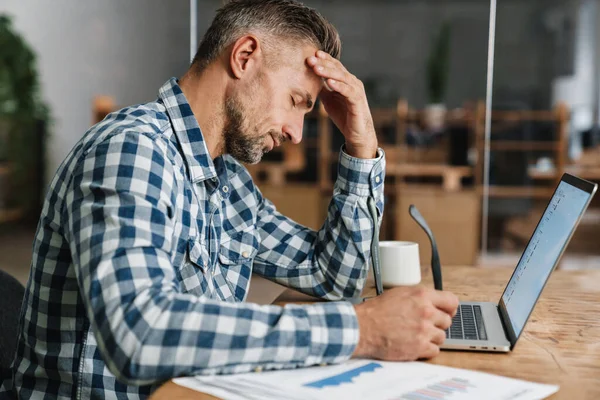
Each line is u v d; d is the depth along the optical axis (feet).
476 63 14.05
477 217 13.34
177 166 3.56
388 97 14.26
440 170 13.75
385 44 14.26
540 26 13.89
